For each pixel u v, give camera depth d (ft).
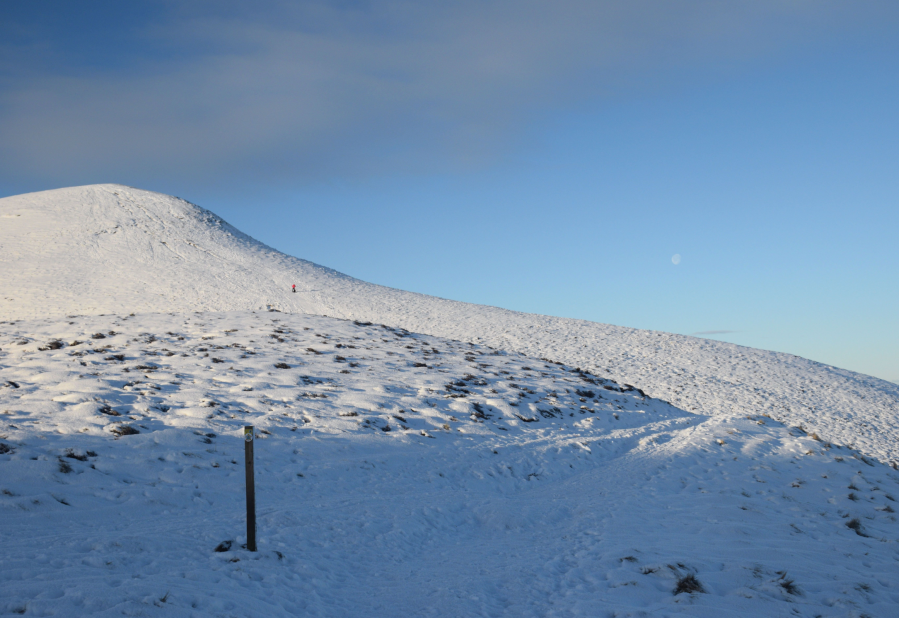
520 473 43.01
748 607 19.98
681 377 124.16
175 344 73.31
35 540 20.57
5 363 56.34
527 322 175.52
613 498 37.40
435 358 82.74
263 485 32.45
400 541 27.25
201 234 262.47
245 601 17.80
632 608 19.80
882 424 103.65
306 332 90.68
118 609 15.30
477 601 20.68
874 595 21.50
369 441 43.86
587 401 68.95
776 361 147.23
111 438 35.73
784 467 45.16
